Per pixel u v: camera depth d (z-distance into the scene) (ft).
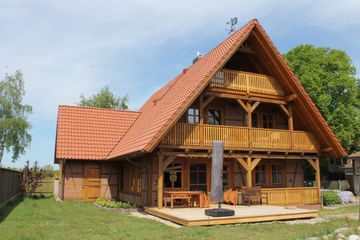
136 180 57.36
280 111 64.44
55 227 35.17
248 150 53.62
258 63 59.82
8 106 128.57
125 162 65.21
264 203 54.54
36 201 64.34
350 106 99.91
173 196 47.34
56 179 82.84
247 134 53.98
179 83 61.36
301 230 34.76
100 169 68.95
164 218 41.81
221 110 59.62
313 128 60.39
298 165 65.92
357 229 30.99
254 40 55.31
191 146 48.96
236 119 60.64
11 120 125.39
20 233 31.53
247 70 61.82
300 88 56.54
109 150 69.05
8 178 58.54
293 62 103.91
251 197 50.42
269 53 55.42
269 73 59.06
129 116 78.48
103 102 142.31
